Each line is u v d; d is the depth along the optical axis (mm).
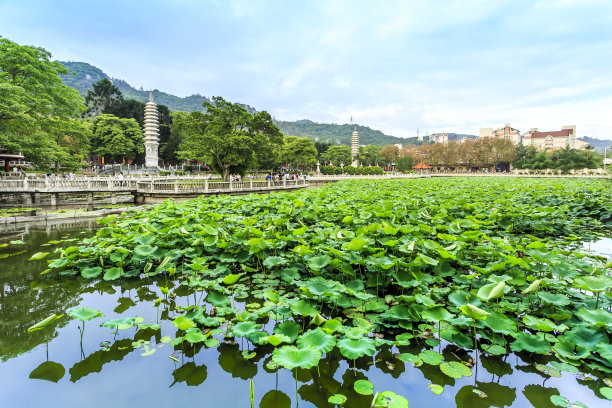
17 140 20031
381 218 9023
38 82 21938
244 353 4102
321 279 4766
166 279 6719
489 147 79000
